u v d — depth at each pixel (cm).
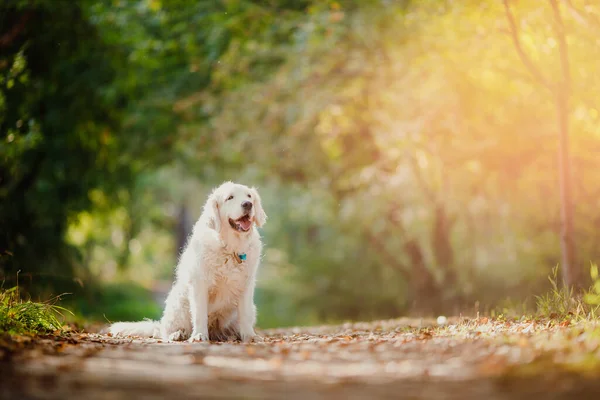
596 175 1639
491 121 1695
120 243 2814
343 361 587
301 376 509
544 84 1121
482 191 1992
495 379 483
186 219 4022
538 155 1653
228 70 1905
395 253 2455
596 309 834
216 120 1992
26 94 1543
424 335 784
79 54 1709
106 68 1817
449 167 1841
